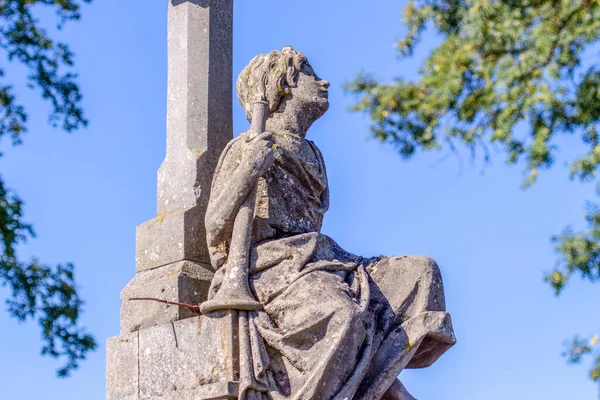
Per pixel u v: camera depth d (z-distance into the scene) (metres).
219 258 8.99
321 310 8.50
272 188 9.12
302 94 9.38
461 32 9.46
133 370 9.03
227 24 9.95
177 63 9.74
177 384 8.74
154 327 8.98
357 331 8.48
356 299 8.70
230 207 8.80
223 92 9.76
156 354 8.92
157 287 9.20
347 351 8.45
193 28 9.78
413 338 8.81
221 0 9.97
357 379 8.47
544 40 9.18
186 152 9.49
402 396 9.14
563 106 9.34
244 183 8.78
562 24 9.24
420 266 9.02
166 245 9.35
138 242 9.55
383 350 8.80
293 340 8.49
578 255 9.84
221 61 9.83
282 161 9.19
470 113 9.38
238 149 9.12
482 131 9.41
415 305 8.98
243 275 8.68
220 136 9.64
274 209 9.08
